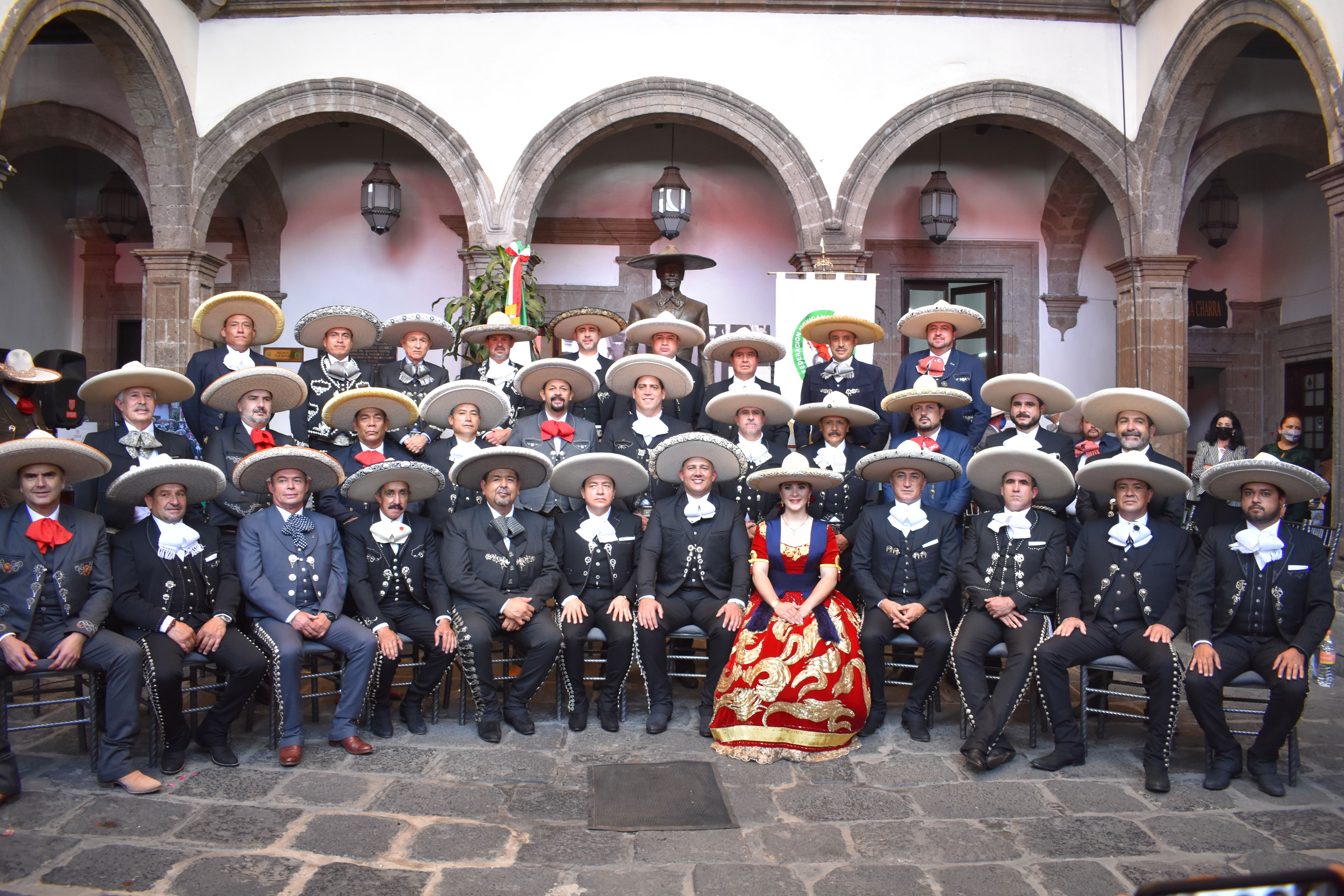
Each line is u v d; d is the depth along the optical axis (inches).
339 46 310.8
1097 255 380.2
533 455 168.1
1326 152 329.4
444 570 167.8
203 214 308.5
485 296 283.4
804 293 286.4
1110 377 379.6
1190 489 160.1
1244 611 147.5
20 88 328.2
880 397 218.4
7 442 169.9
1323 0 231.3
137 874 108.4
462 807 129.3
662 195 332.8
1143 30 309.0
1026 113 310.2
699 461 173.3
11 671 131.9
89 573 143.0
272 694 149.9
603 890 106.7
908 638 168.9
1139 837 122.7
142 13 280.1
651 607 166.4
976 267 377.1
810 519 171.6
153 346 302.8
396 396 174.9
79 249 386.9
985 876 111.1
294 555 155.9
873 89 311.1
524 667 162.1
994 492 179.0
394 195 348.8
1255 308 393.4
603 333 257.4
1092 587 159.0
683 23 311.3
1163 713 143.0
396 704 182.2
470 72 310.8
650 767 146.2
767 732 151.9
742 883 108.9
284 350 372.8
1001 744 151.2
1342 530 167.2
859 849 118.2
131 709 135.3
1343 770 148.9
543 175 309.0
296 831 120.6
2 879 106.8
